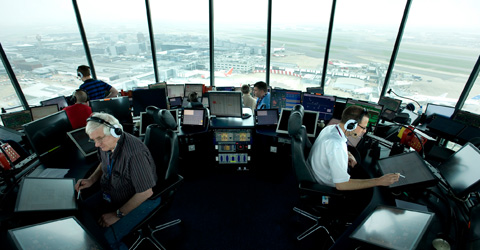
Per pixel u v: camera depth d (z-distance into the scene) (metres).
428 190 1.33
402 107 3.56
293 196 2.44
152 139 1.66
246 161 2.81
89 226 1.08
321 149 1.52
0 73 4.09
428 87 3.97
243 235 1.94
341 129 1.52
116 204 1.44
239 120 2.72
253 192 2.51
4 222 1.08
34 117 3.29
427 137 1.82
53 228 0.79
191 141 2.57
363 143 2.04
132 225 1.33
